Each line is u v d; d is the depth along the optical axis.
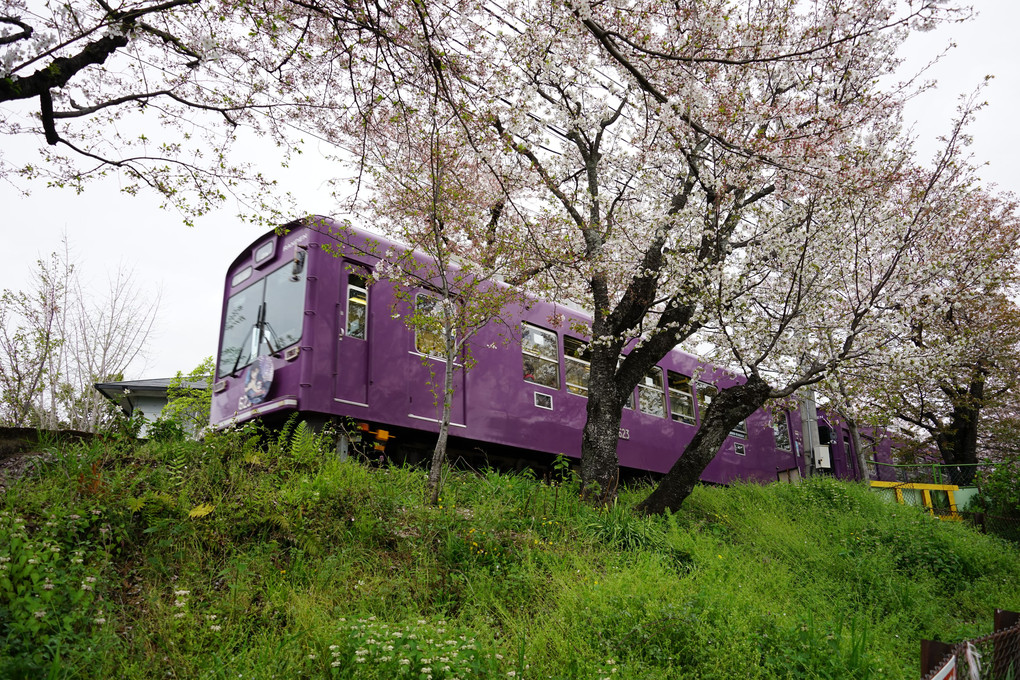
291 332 9.84
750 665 6.07
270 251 10.59
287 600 6.30
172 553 6.64
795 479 17.06
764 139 8.70
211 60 6.15
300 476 8.21
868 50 11.09
